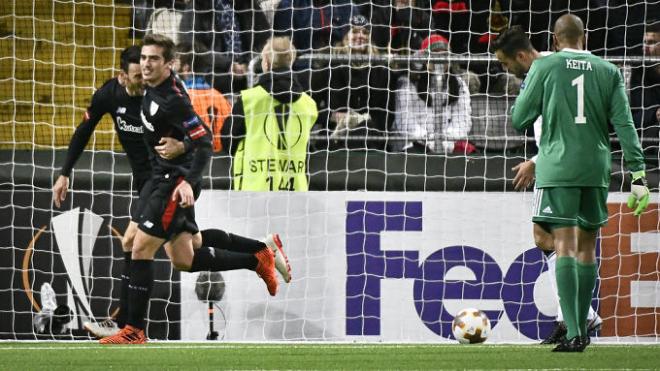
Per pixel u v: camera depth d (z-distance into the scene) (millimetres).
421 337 29141
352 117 32094
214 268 27516
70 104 35438
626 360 20078
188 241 26359
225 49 35531
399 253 29312
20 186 29000
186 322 28797
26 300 28766
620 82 20969
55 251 28844
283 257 28297
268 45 30766
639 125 31844
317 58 31688
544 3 36031
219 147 31438
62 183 27000
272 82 30078
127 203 29062
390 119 32906
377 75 32625
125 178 29078
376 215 29391
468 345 25578
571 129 20625
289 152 29938
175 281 28844
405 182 29516
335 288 29188
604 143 20922
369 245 29359
